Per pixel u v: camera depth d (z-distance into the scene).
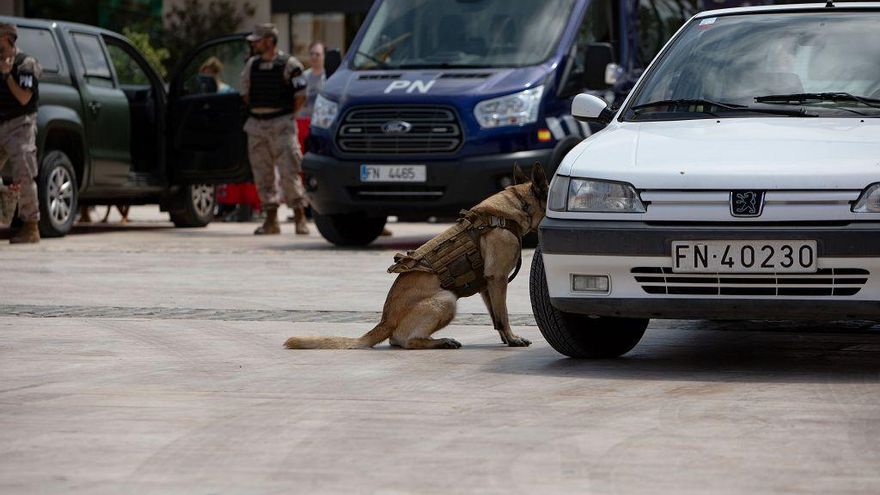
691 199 10.39
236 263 20.02
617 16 23.50
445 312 12.15
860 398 9.57
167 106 27.53
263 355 11.77
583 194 10.80
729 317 10.38
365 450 8.05
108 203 28.22
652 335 13.15
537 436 8.38
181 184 27.73
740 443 8.15
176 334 13.03
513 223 12.19
